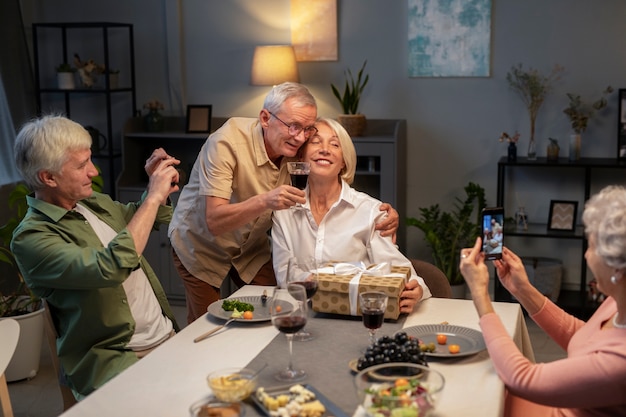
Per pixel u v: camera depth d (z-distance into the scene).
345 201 2.76
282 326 1.92
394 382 1.69
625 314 1.80
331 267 2.54
